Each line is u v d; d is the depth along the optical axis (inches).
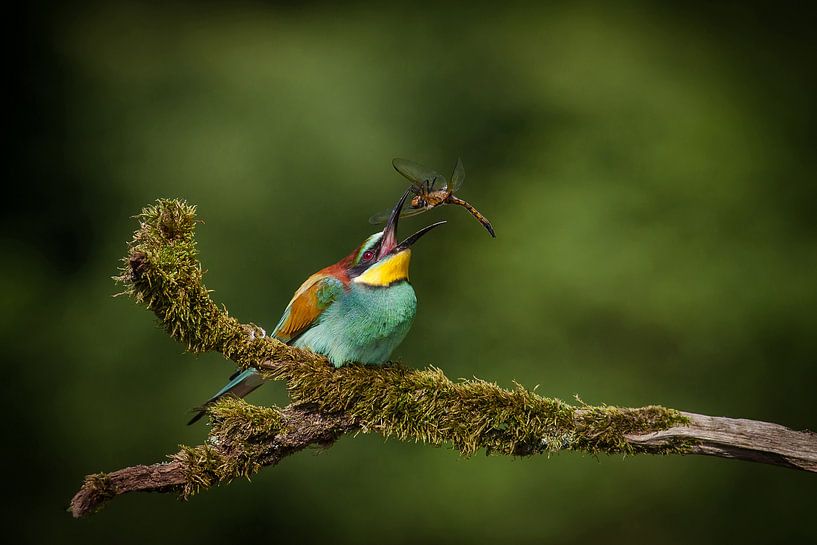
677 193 495.5
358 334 262.4
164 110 503.5
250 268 463.5
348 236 474.3
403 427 227.1
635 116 518.0
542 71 530.3
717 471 451.2
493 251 483.8
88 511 193.6
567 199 491.8
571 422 222.4
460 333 470.3
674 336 465.7
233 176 477.7
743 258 479.5
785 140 515.5
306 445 225.1
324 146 488.7
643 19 553.9
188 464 207.0
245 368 235.6
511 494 439.8
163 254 221.9
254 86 503.8
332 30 538.0
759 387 456.8
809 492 446.9
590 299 469.4
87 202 491.5
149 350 452.4
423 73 519.8
